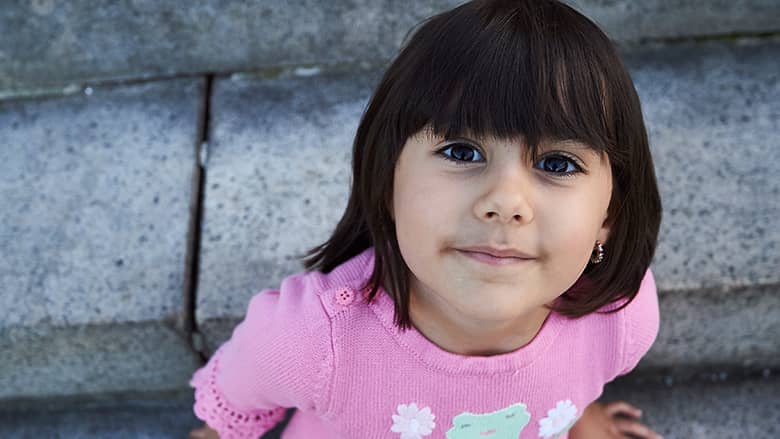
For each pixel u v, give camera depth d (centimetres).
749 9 159
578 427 150
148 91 161
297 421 129
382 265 97
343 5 156
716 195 141
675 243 137
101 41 158
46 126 155
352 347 99
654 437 149
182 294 135
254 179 147
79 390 155
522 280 81
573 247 81
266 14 156
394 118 83
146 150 151
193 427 156
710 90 154
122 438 155
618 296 103
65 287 136
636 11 158
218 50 160
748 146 146
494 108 75
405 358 100
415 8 157
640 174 90
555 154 78
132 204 145
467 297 81
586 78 77
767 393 157
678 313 139
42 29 156
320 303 99
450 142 78
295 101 158
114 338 137
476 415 106
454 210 78
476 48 76
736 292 135
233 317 134
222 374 117
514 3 81
